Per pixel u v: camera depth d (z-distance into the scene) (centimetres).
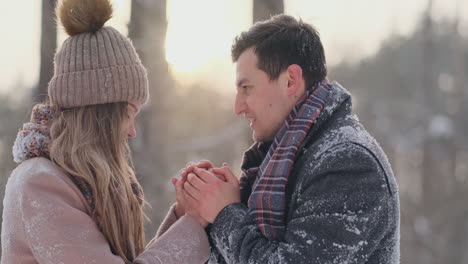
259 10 595
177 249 228
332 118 227
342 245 202
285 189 222
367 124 1927
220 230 225
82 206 219
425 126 1845
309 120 224
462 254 1566
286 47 230
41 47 543
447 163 1769
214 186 232
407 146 1816
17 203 212
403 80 2123
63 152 221
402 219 1565
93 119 227
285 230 217
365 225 205
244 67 234
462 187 1688
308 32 235
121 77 228
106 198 220
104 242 215
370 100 1988
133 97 233
